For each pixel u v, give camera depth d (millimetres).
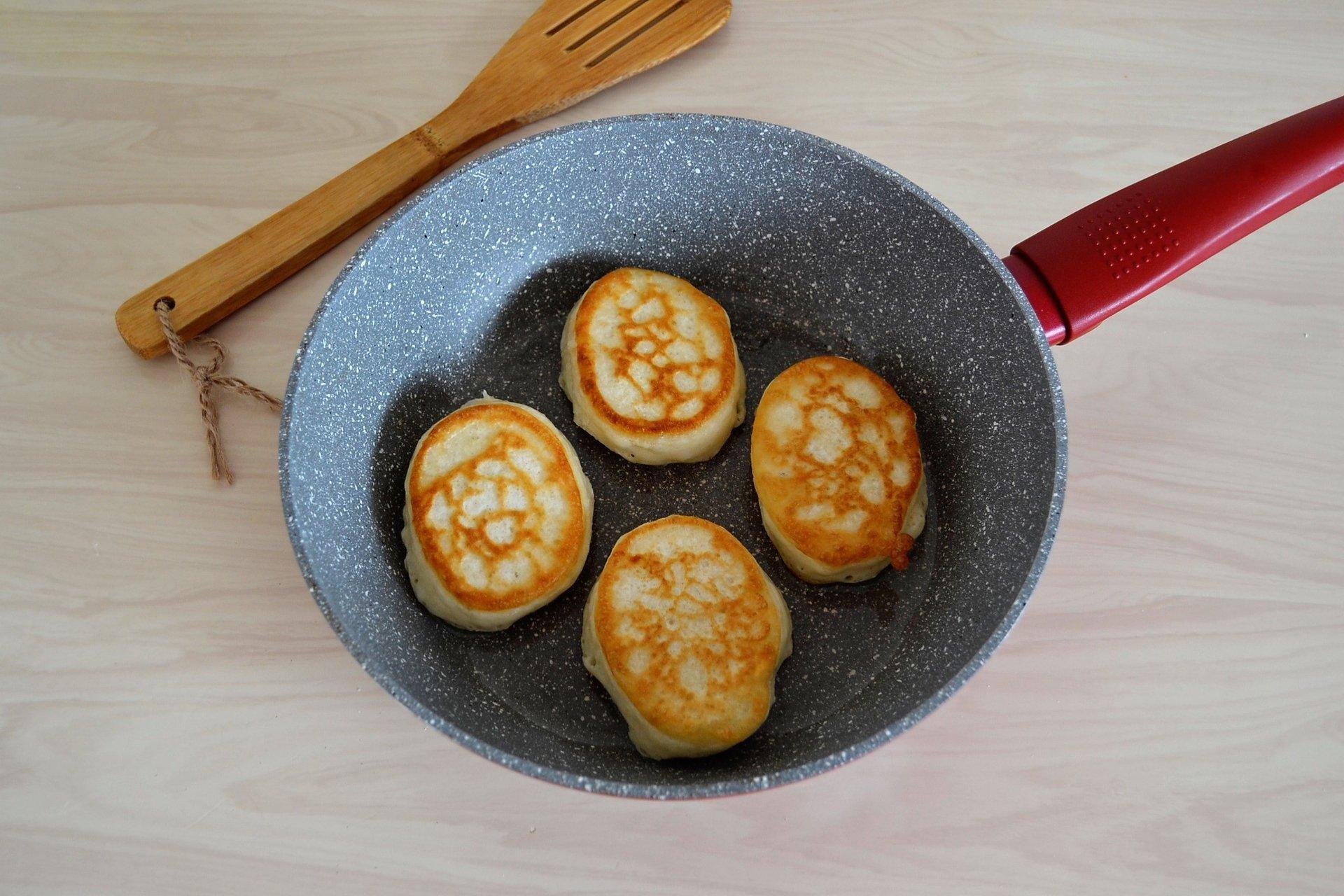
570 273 552
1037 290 493
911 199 504
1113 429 548
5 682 498
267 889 475
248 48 614
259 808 484
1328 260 579
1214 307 570
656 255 556
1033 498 473
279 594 514
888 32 625
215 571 517
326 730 495
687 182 530
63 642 504
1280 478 540
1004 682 507
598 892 478
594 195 531
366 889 476
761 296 561
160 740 491
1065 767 495
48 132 593
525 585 483
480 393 539
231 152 590
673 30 602
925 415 534
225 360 549
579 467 511
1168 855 483
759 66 614
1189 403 553
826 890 479
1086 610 519
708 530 494
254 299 561
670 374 517
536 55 594
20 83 604
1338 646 514
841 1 628
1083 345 564
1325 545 529
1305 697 506
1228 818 488
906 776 493
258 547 521
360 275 488
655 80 609
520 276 545
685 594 483
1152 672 509
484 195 513
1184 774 494
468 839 483
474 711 475
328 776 489
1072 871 481
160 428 541
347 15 623
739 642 476
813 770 411
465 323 540
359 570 472
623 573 486
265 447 538
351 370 494
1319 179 489
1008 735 499
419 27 621
